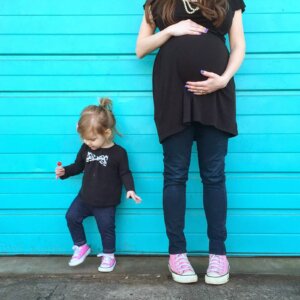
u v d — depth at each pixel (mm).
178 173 1648
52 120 1920
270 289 1630
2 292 1634
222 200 1654
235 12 1655
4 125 1922
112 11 1854
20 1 1852
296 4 1824
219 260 1652
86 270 1819
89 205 1836
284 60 1854
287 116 1882
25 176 1952
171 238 1676
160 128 1624
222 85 1548
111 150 1833
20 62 1885
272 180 1915
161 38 1604
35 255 1980
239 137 1897
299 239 1938
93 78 1893
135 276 1752
